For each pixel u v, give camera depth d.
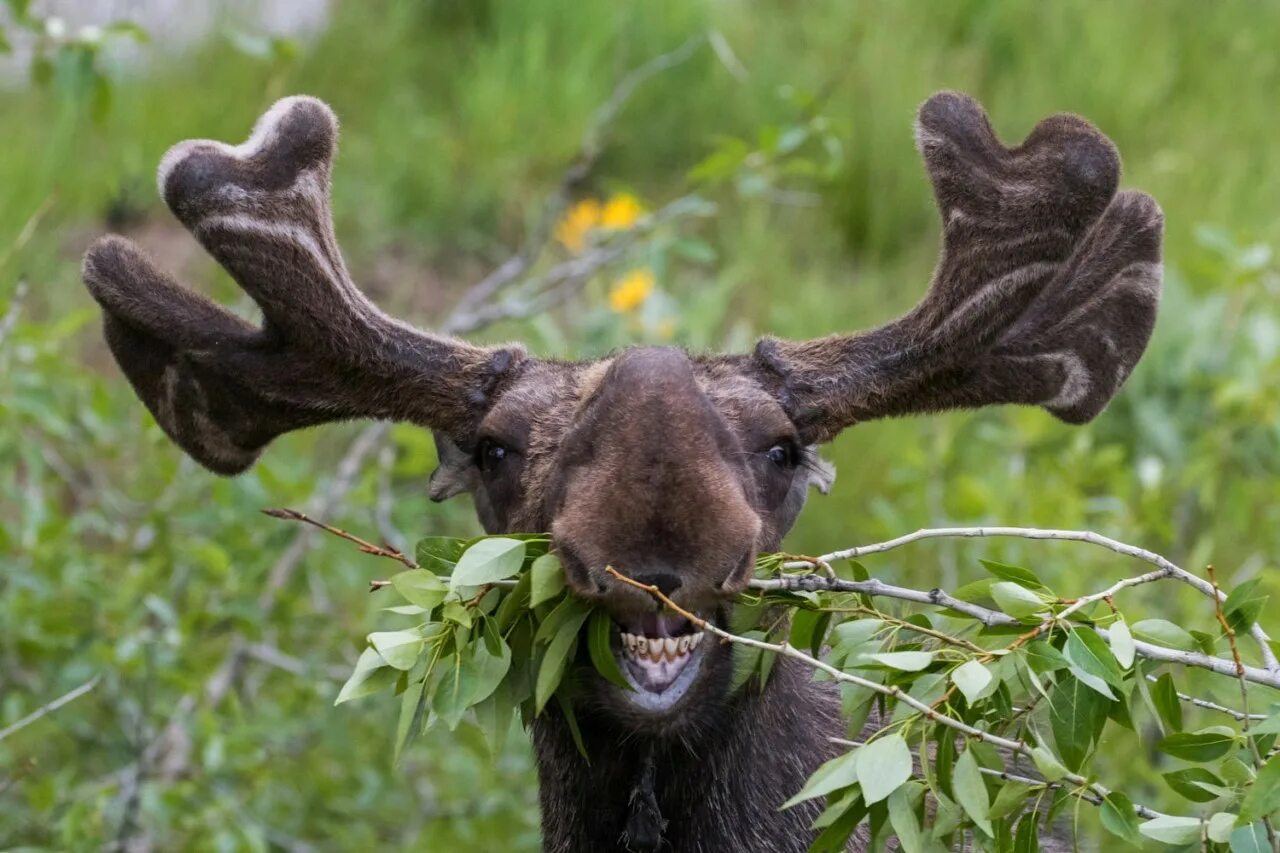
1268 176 18.11
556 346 11.95
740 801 6.86
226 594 10.19
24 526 10.06
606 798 6.84
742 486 5.89
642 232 12.20
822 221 17.91
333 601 11.91
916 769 7.40
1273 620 10.62
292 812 10.51
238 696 10.65
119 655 9.55
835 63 18.77
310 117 7.05
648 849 6.80
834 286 16.95
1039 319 7.34
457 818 10.30
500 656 6.02
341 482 10.98
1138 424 13.37
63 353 11.44
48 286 16.03
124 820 9.34
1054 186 6.77
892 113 18.06
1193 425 13.23
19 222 16.48
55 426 9.94
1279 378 12.54
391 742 10.72
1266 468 12.90
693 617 5.64
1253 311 14.11
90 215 17.30
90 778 10.38
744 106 18.69
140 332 7.32
